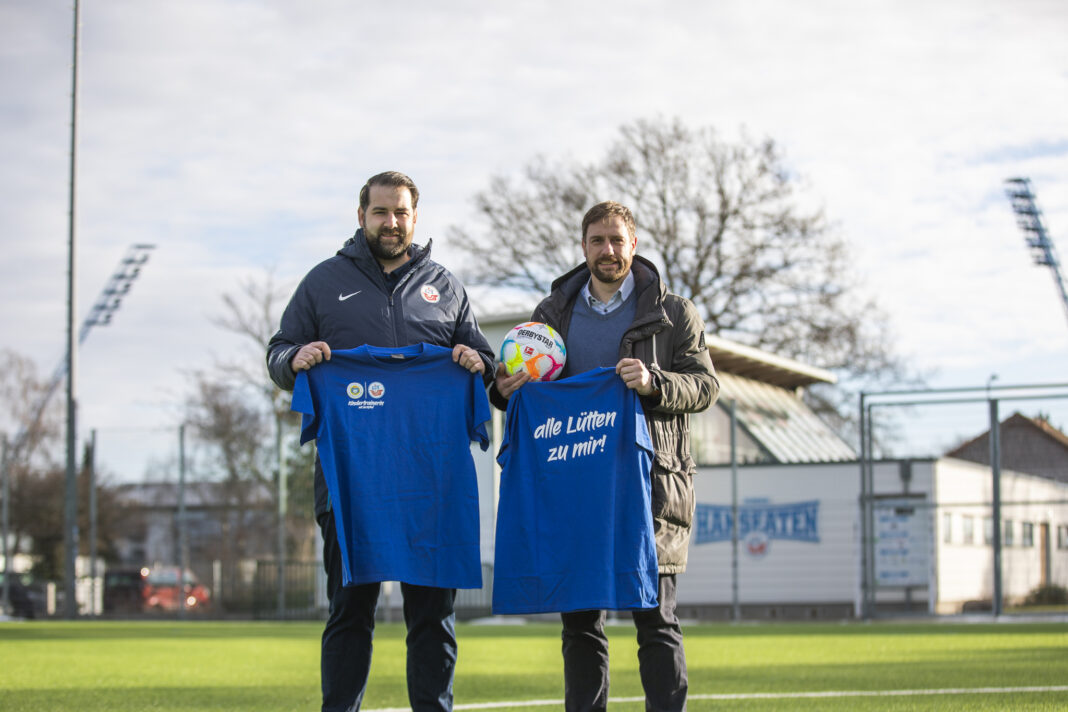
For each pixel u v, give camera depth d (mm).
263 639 13031
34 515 30609
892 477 21531
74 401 22797
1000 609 17797
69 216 22844
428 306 4684
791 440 26688
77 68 22734
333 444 4410
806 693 6449
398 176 4621
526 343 4629
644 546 4320
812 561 22141
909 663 8484
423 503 4426
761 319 30438
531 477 4496
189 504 29812
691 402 4480
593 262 4617
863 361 31141
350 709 4395
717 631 14320
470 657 9859
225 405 32594
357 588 4406
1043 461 18203
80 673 8078
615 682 7441
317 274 4703
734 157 30641
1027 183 45406
